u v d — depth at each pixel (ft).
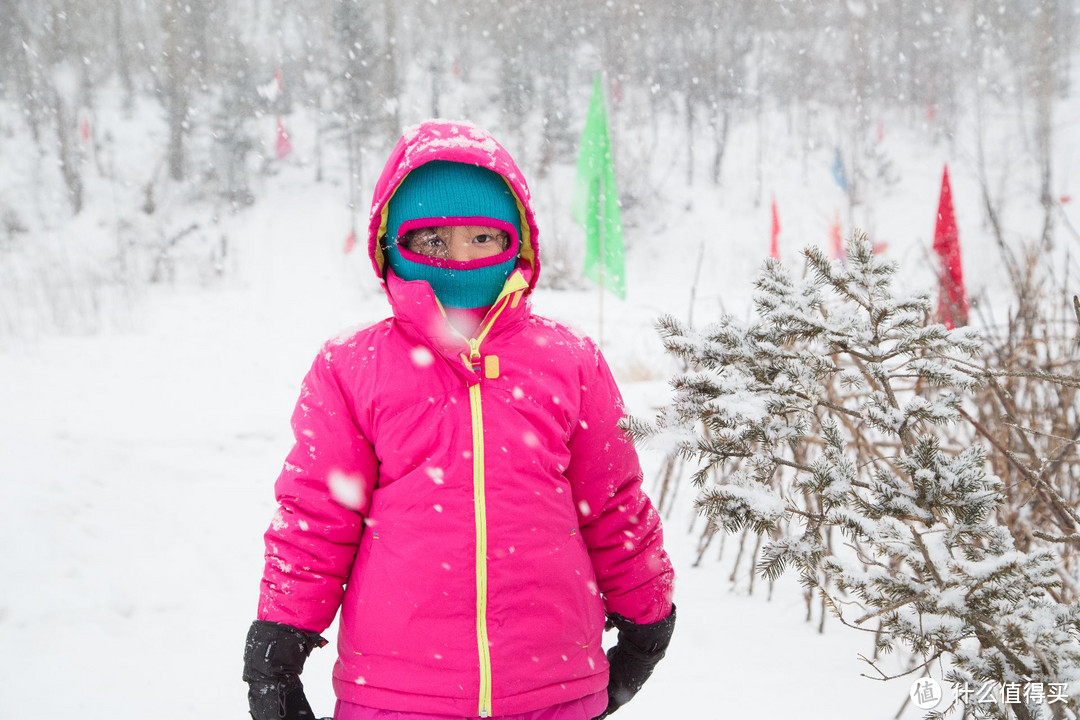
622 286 25.26
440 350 5.00
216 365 30.78
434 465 4.91
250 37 129.39
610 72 120.57
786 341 5.76
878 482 5.16
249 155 100.83
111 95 117.39
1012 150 101.14
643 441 5.23
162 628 11.16
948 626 5.13
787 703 8.39
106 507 14.75
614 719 8.22
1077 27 127.54
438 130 5.36
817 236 88.48
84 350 32.01
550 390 5.16
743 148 108.88
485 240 5.31
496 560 4.83
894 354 5.69
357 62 102.94
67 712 8.93
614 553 5.49
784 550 5.08
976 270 59.52
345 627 5.02
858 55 120.26
